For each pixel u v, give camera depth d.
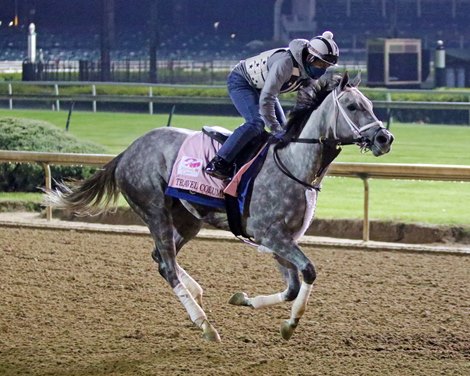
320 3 58.38
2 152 14.53
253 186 8.20
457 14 59.59
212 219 8.66
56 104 32.34
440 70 36.72
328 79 8.12
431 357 7.80
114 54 58.03
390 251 12.34
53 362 7.62
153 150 8.80
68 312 9.15
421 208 14.88
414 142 23.50
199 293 8.70
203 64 48.88
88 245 12.54
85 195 9.19
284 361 7.65
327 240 12.94
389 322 8.84
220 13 62.62
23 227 13.99
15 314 9.05
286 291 8.27
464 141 23.83
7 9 65.31
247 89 8.59
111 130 25.95
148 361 7.65
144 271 10.97
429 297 9.80
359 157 20.38
